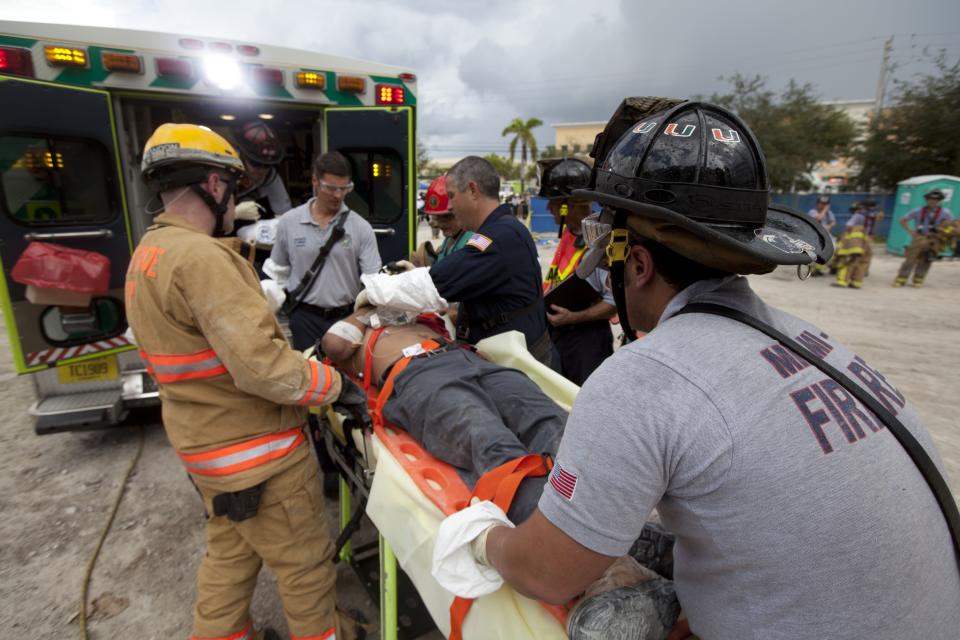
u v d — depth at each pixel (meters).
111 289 3.46
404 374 2.08
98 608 2.44
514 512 1.42
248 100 3.69
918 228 9.80
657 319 1.04
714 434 0.78
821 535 0.78
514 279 2.50
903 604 0.79
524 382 2.08
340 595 2.49
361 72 3.96
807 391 0.84
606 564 0.86
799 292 9.51
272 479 1.76
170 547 2.85
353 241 3.38
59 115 3.12
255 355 1.54
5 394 4.86
